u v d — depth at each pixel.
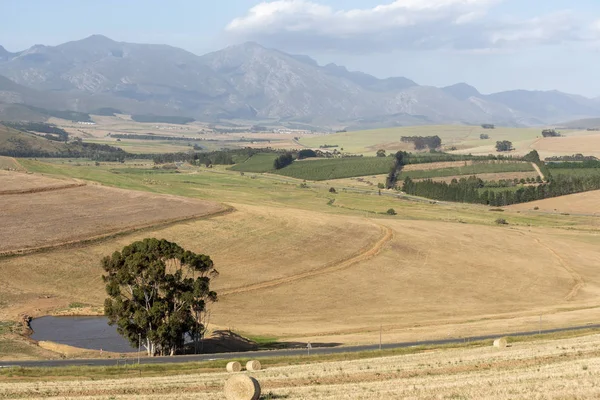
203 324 80.06
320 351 66.69
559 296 108.19
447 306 98.38
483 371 47.66
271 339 76.94
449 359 53.22
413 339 74.00
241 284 102.12
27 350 67.25
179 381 48.75
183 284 72.94
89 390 45.84
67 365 59.66
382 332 79.69
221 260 112.06
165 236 119.38
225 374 52.41
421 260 122.06
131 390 45.78
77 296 92.25
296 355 63.53
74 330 78.88
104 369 55.94
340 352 64.69
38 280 96.31
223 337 76.44
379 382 45.66
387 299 100.56
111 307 70.12
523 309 97.50
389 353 63.12
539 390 39.72
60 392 45.34
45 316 84.56
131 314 69.81
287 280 105.56
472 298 103.75
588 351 52.75
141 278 71.81
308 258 117.25
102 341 74.69
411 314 92.75
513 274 119.19
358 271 112.81
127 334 68.88
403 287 107.06
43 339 74.69
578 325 80.94
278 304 95.31
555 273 122.12
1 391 45.66
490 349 59.56
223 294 97.44
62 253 106.19
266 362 59.66
